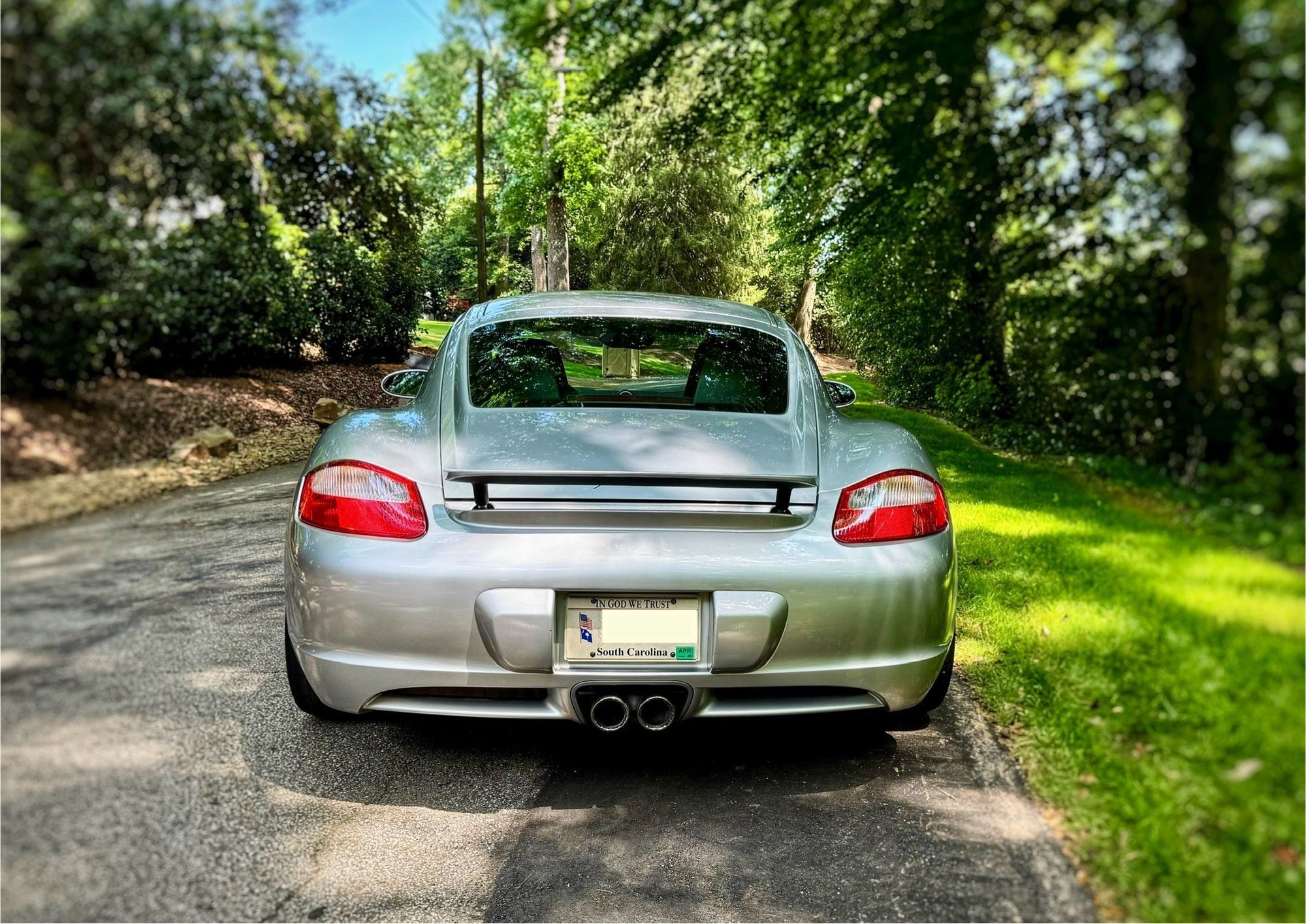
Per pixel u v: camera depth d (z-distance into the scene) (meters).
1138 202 1.84
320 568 1.66
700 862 1.56
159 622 1.68
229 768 1.71
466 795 1.77
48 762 1.39
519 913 1.40
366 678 1.66
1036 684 2.06
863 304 5.39
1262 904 1.28
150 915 1.26
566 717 1.69
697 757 1.95
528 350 2.33
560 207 14.88
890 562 1.74
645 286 24.39
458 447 1.85
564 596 1.63
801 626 1.68
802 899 1.45
